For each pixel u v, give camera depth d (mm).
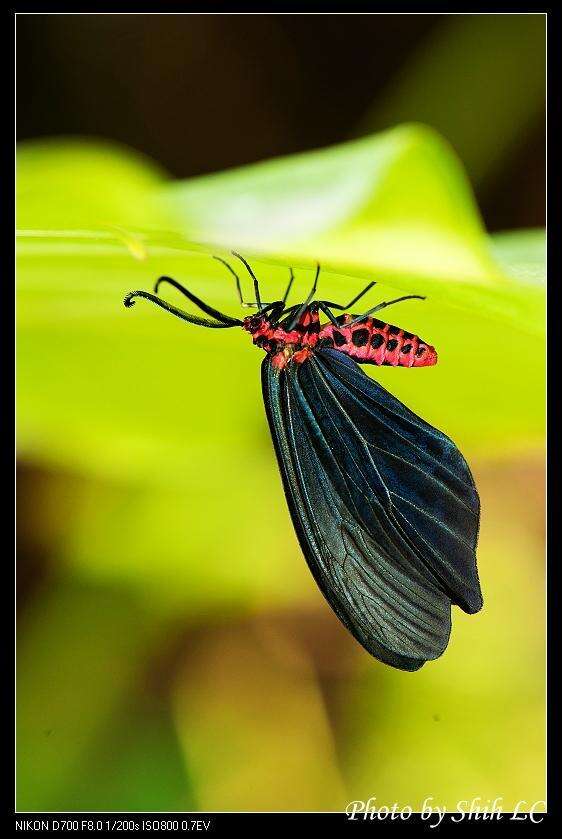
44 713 385
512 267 315
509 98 463
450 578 311
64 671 388
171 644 393
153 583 390
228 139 510
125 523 385
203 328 325
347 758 395
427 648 312
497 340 313
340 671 400
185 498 384
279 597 393
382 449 315
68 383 336
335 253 304
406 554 313
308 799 391
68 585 389
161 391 339
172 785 386
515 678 396
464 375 320
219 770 390
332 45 494
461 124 471
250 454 375
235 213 329
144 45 490
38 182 330
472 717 395
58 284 312
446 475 312
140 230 296
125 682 390
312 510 316
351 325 315
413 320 315
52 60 480
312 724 396
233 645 396
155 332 325
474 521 312
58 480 384
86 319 322
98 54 485
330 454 316
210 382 338
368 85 493
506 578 399
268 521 388
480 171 469
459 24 469
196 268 307
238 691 396
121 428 349
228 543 389
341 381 316
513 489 400
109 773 384
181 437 353
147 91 497
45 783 380
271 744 395
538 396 321
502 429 329
